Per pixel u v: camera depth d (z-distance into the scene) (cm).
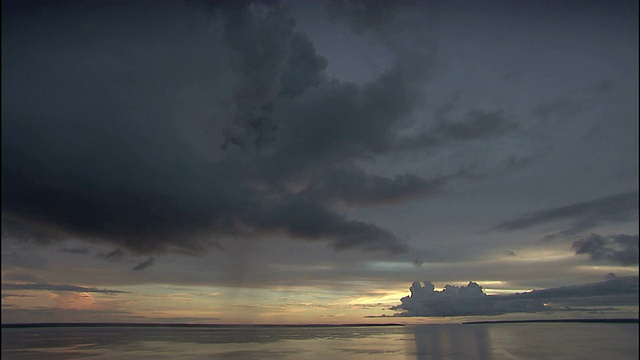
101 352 2316
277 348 2506
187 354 2245
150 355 2217
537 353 2319
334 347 2538
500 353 2350
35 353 2311
